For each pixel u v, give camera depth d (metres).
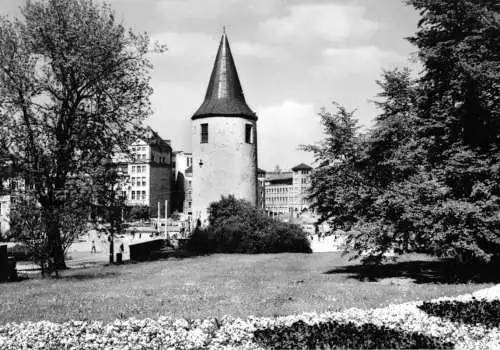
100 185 24.31
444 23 17.77
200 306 12.58
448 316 10.18
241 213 39.28
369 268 22.77
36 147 24.84
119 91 30.66
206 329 9.38
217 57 50.34
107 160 27.48
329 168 19.70
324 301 13.09
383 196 17.12
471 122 17.72
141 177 117.75
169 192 127.12
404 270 21.27
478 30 16.88
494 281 16.56
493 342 8.60
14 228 21.83
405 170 18.30
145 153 118.00
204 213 47.88
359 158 19.36
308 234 38.53
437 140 17.75
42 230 21.73
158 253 37.69
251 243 36.81
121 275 21.80
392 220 17.47
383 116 19.94
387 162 18.05
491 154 16.62
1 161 24.64
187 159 140.62
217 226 38.66
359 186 19.06
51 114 28.05
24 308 12.69
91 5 28.98
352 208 18.84
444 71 17.98
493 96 17.38
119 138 30.28
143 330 9.27
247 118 49.19
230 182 47.78
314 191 20.36
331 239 50.06
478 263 18.77
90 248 53.50
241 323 9.71
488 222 15.31
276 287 16.30
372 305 12.20
